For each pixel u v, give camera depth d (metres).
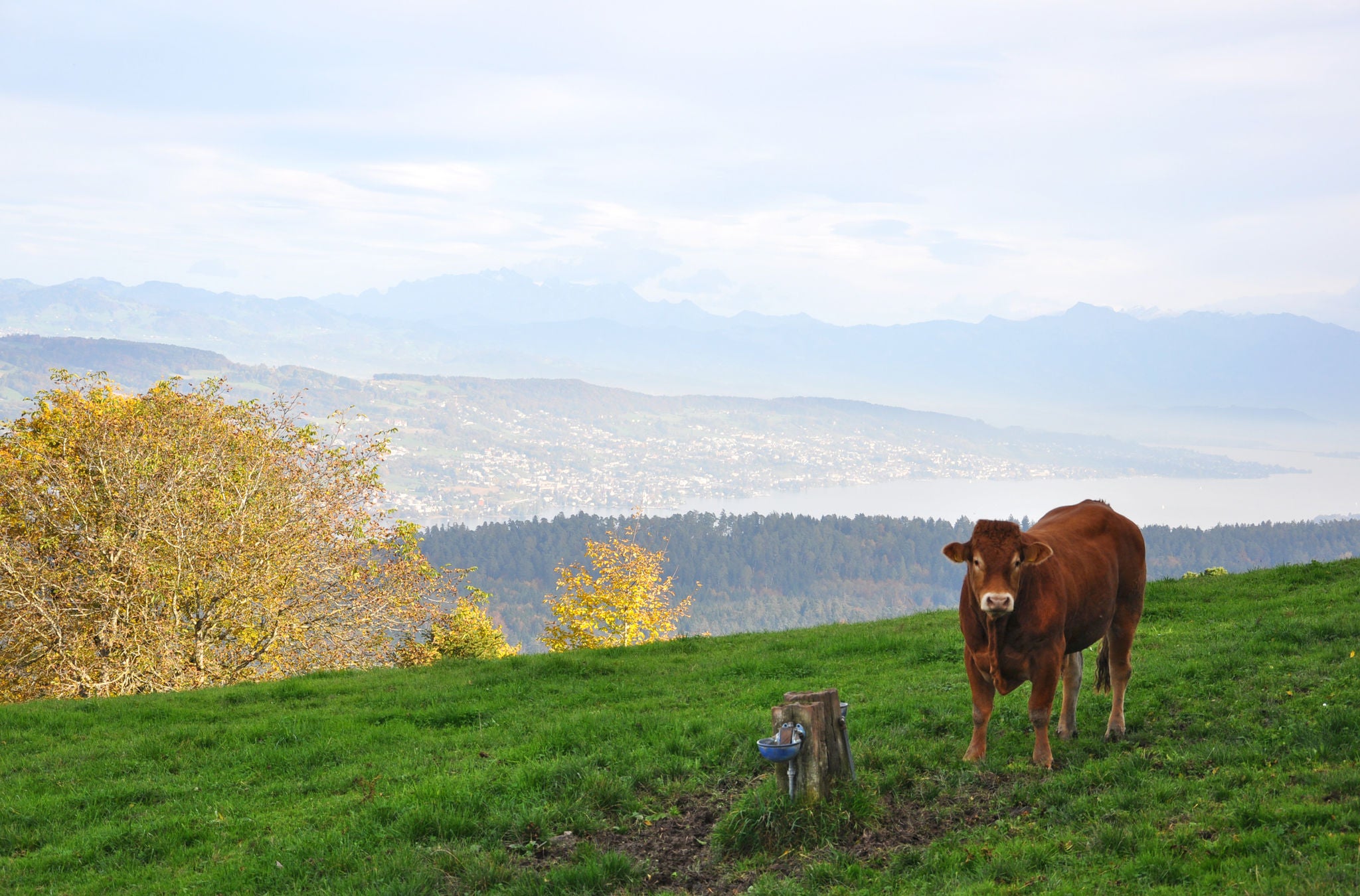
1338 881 5.62
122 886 8.25
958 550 8.50
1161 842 6.68
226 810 10.02
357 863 7.95
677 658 18.11
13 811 10.27
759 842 7.73
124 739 13.62
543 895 7.21
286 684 17.38
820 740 7.93
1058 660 8.62
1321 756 8.14
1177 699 10.46
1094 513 9.98
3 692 24.95
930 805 8.23
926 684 13.26
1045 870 6.66
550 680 16.34
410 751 11.79
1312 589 18.14
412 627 28.66
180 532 24.11
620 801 8.87
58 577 24.39
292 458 28.25
